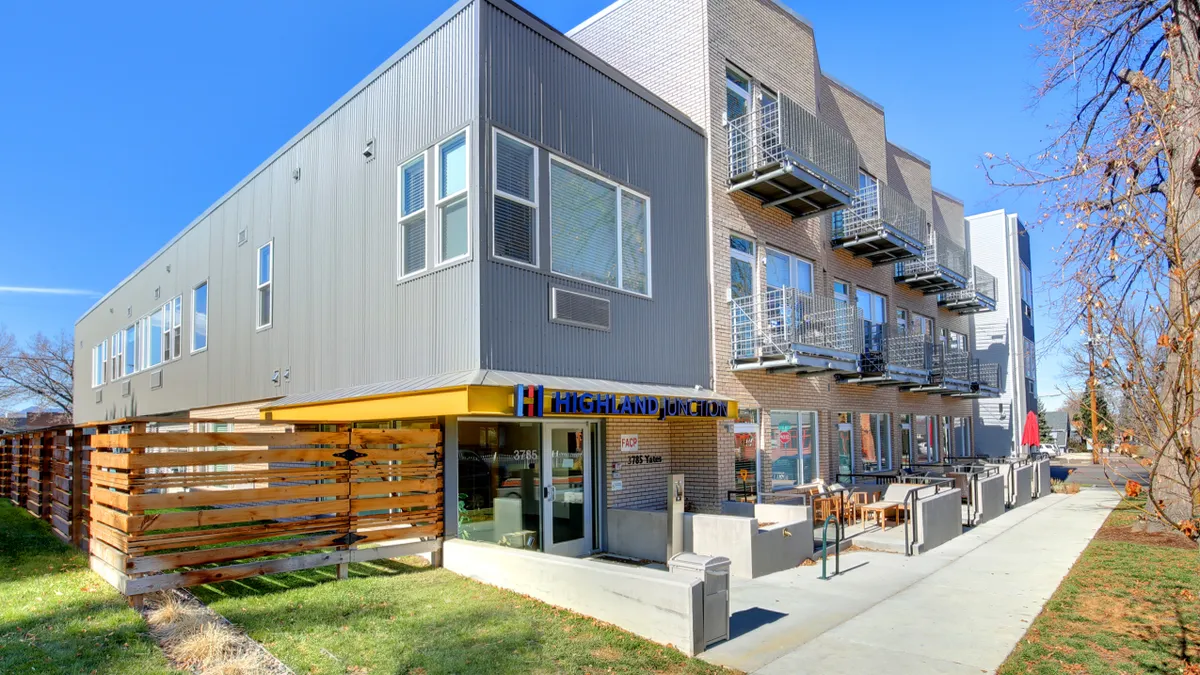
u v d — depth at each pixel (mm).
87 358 30281
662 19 14148
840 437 17297
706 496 12492
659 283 11703
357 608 6961
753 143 13359
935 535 11594
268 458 7637
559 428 10953
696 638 6195
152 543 6910
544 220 9625
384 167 10734
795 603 7906
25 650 5684
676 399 10664
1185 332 4109
